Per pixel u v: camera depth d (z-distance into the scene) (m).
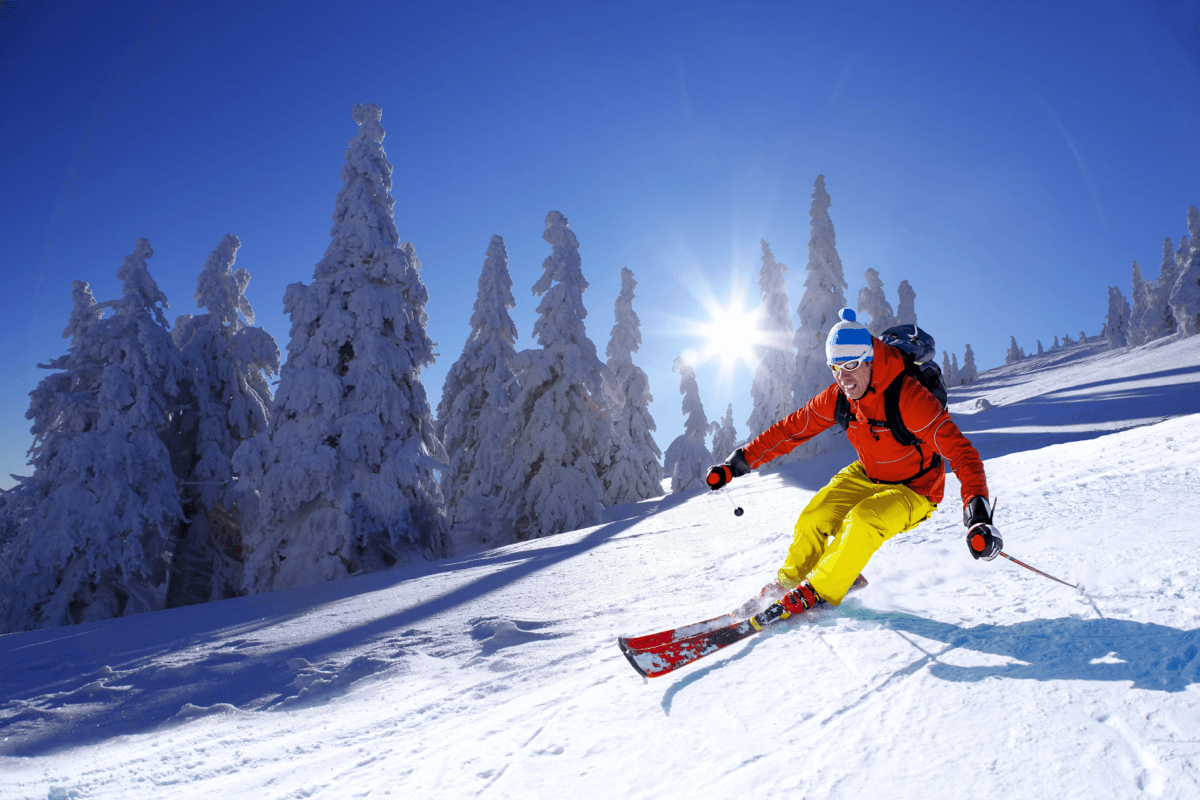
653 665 1.74
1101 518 2.61
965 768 1.00
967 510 1.88
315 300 17.34
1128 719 1.03
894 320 34.81
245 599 7.71
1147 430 5.98
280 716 3.17
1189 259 45.06
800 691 1.42
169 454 15.76
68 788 2.28
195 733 2.96
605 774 1.23
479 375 28.19
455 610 5.49
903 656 1.51
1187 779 0.85
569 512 21.52
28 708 3.66
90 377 14.96
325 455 15.32
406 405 17.72
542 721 1.57
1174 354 35.34
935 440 2.02
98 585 12.54
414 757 1.76
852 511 2.03
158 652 5.30
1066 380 39.41
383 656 4.08
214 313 19.30
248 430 19.09
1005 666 1.34
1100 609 1.58
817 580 1.93
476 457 25.44
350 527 14.89
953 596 1.97
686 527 10.62
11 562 12.47
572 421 22.98
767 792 1.04
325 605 6.91
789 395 28.66
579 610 4.52
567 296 23.67
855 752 1.11
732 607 3.08
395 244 19.08
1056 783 0.92
